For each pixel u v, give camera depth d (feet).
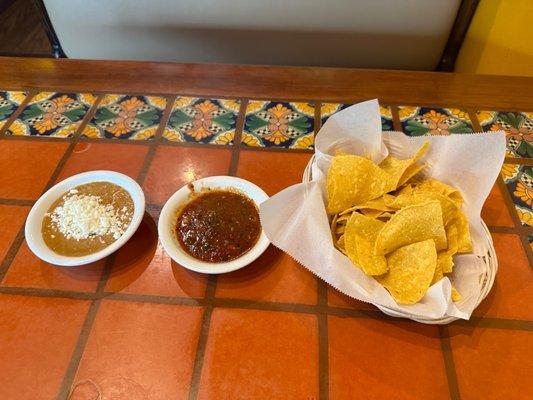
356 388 2.04
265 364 2.12
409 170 2.52
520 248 2.56
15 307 2.35
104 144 3.22
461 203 2.46
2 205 2.85
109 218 2.53
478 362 2.12
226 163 3.07
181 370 2.10
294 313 2.29
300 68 3.76
